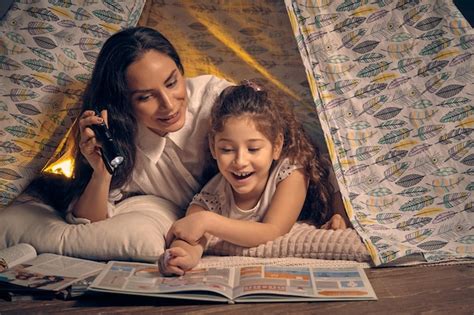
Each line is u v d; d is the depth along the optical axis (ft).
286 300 4.41
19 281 4.71
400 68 5.98
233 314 4.32
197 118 5.89
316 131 6.70
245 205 5.69
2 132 6.02
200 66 7.18
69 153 6.02
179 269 4.75
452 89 5.93
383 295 4.56
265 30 7.18
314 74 5.86
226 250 5.34
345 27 6.05
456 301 4.42
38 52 6.28
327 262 5.10
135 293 4.43
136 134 5.79
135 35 5.50
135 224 5.28
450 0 6.18
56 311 4.48
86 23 6.37
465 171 5.68
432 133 5.81
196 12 7.27
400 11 6.14
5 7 8.54
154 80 5.38
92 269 4.99
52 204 6.03
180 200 6.18
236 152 5.39
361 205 5.53
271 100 5.56
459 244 5.22
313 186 5.84
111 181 5.92
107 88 5.58
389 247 5.10
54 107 6.16
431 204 5.56
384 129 5.81
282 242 5.23
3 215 5.60
